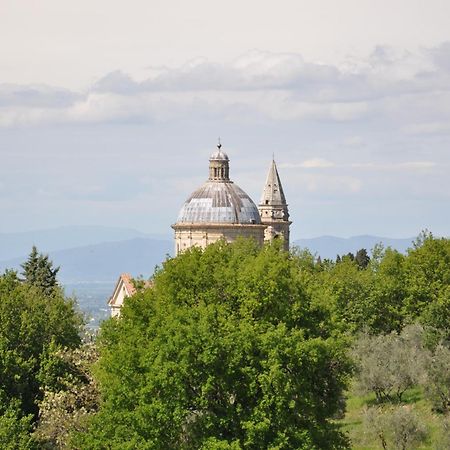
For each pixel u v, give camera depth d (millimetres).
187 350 194000
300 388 197500
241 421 191625
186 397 194500
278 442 189875
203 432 193250
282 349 196500
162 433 193500
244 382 196250
